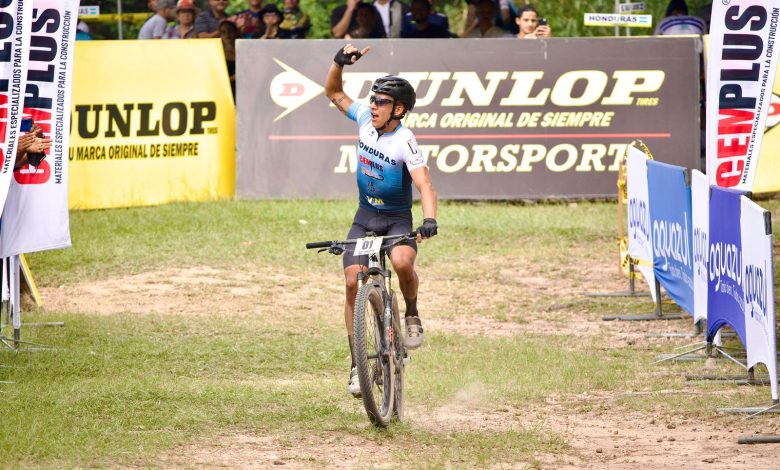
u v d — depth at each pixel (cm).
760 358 1578
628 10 3822
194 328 2156
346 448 1348
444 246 2997
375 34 3703
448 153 3441
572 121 3450
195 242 2984
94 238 3008
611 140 3459
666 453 1354
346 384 1717
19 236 1892
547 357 1962
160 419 1438
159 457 1279
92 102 3341
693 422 1512
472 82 3434
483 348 2050
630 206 2503
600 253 2961
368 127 1459
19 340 1947
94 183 3344
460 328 2278
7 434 1332
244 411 1499
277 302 2467
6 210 1886
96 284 2595
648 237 2320
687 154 3459
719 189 1755
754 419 1510
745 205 1597
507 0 3766
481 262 2869
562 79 3441
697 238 1938
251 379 1792
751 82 1956
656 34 3869
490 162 3450
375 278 1445
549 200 3512
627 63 3450
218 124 3475
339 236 3067
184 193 3431
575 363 1909
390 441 1391
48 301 2434
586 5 4934
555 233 3139
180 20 3784
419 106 3428
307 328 2202
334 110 3422
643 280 2695
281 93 3428
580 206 3447
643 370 1875
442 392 1683
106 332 2083
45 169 1911
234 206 3350
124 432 1377
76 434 1351
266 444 1355
